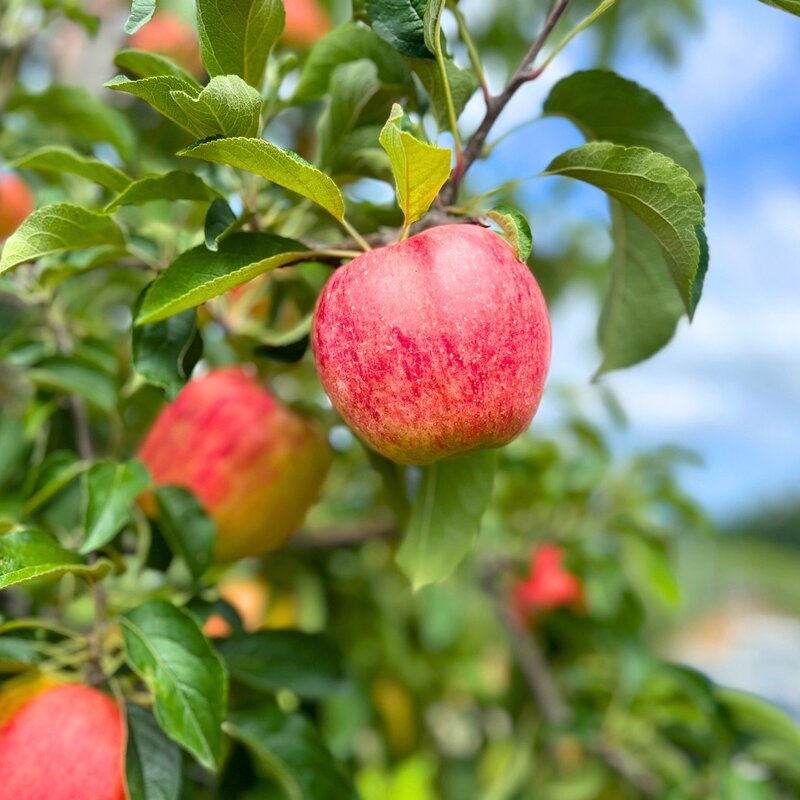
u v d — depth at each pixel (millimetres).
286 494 626
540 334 463
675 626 1997
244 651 592
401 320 443
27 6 747
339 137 551
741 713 723
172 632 510
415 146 423
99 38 836
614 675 893
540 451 905
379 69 556
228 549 629
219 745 491
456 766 1052
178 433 619
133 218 732
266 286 649
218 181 601
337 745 846
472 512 552
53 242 507
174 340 524
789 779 740
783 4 456
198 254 480
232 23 469
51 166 543
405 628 1041
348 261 482
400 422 451
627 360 582
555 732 774
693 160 543
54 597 678
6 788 485
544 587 914
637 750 800
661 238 480
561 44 484
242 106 450
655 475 956
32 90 697
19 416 720
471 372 445
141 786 498
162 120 808
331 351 458
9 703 512
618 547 999
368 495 947
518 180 489
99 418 737
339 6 1017
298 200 553
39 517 631
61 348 640
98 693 522
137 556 610
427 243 456
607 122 544
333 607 922
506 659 1033
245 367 650
